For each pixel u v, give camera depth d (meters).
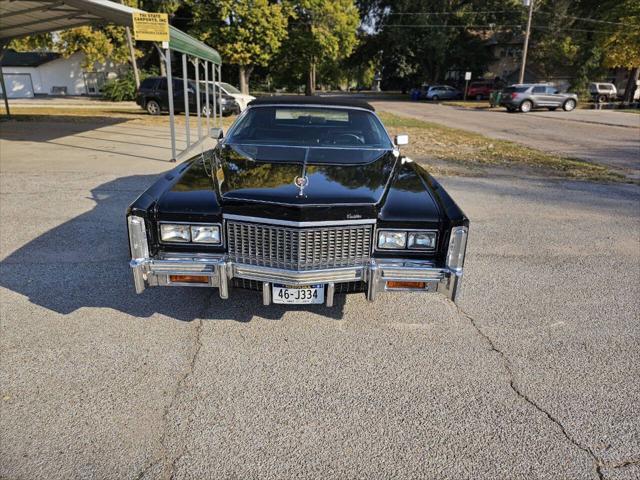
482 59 46.72
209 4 28.08
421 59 48.28
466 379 2.79
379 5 48.81
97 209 5.90
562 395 2.66
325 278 2.85
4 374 2.69
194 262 2.86
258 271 2.88
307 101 4.43
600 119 22.42
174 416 2.41
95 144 11.38
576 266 4.55
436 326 3.39
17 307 3.44
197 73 11.59
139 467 2.09
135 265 2.84
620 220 6.16
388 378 2.78
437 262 2.94
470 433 2.36
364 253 2.91
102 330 3.18
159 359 2.88
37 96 37.59
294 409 2.49
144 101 20.02
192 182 3.23
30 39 31.83
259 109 4.30
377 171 3.43
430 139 14.10
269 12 27.80
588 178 8.87
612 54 32.34
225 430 2.33
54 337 3.07
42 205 6.02
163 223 2.89
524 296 3.89
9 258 4.31
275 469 2.10
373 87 76.06
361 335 3.24
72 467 2.08
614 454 2.24
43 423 2.33
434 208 2.95
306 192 2.87
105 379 2.68
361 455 2.20
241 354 2.97
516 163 10.35
